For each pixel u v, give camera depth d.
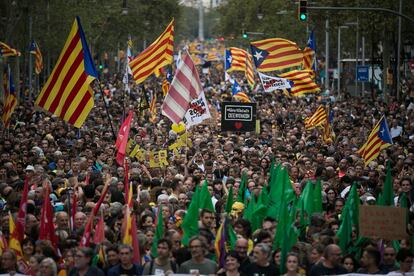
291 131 56.81
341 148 49.22
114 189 29.97
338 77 106.12
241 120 50.53
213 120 61.59
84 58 31.72
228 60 87.69
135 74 49.75
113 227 26.78
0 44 69.56
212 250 24.08
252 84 77.19
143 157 41.03
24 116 69.19
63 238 24.86
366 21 84.12
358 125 64.69
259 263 22.02
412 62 87.94
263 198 27.22
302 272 22.42
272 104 88.44
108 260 22.42
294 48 55.09
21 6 79.50
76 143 47.88
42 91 32.06
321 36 123.69
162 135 53.62
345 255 22.86
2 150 43.84
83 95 31.84
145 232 25.73
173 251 23.23
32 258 22.08
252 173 34.53
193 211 24.41
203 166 40.91
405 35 89.19
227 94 98.06
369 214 22.86
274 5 136.00
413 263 22.20
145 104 67.06
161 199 28.31
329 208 28.83
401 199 26.31
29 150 43.97
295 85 56.19
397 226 22.72
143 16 144.00
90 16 107.06
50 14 91.69
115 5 126.31
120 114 70.31
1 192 31.92
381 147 40.44
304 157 39.81
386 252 22.48
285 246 22.16
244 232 25.02
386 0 81.19
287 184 27.14
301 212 25.95
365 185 34.38
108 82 126.12
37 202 30.22
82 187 31.28
